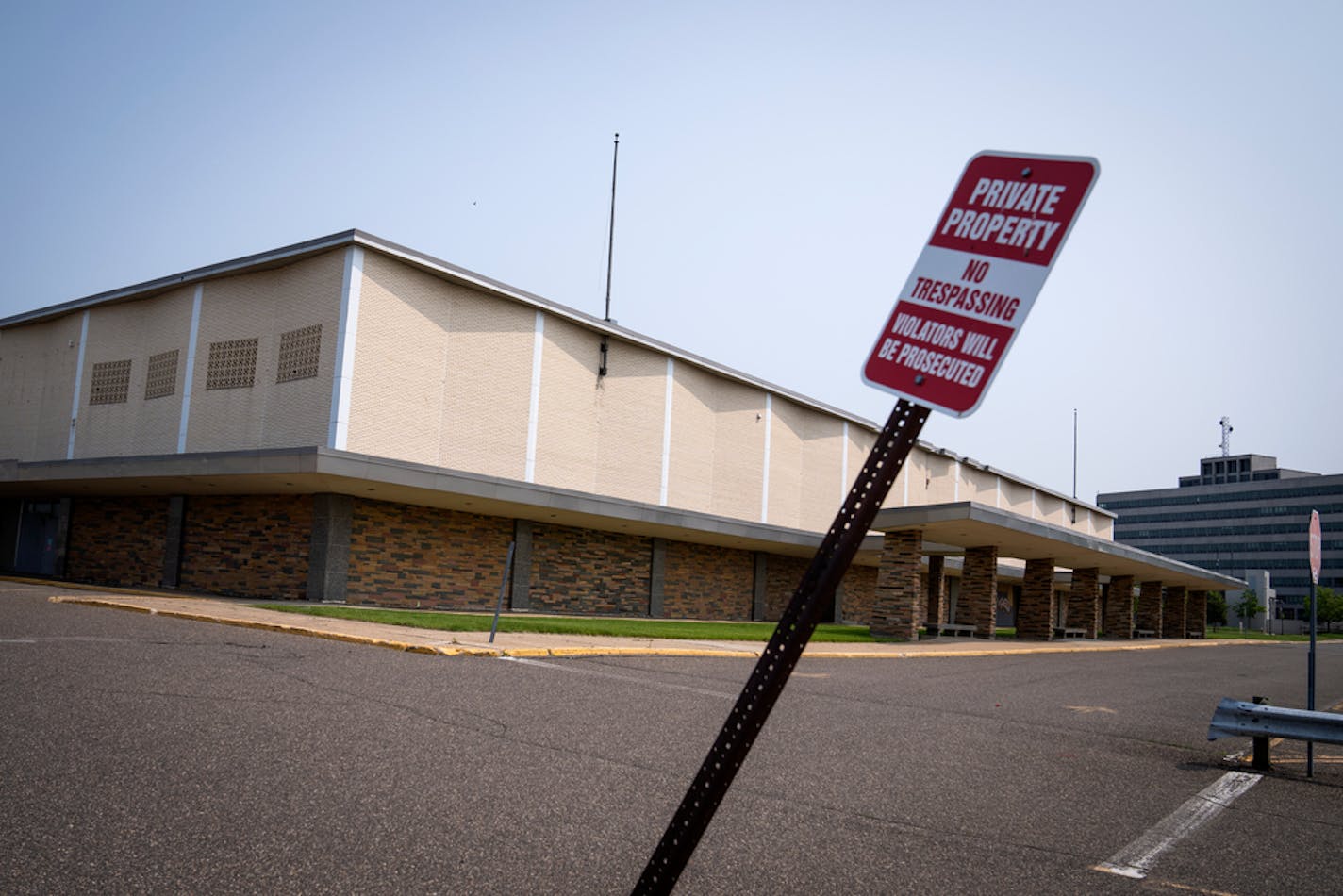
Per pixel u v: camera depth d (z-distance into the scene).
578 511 26.59
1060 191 2.28
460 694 9.71
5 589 19.33
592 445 30.62
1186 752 10.09
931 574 45.12
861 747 8.85
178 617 15.52
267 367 25.47
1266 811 7.40
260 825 5.10
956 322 2.37
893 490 45.59
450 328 26.23
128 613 15.52
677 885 4.69
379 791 5.91
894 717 11.03
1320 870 5.79
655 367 33.41
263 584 25.00
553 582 29.78
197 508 27.06
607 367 31.41
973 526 27.77
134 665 9.64
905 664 19.58
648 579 33.47
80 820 4.98
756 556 38.72
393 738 7.40
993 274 2.34
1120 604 48.81
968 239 2.40
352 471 20.98
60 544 30.91
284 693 8.81
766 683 2.43
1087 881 5.26
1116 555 36.50
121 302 30.53
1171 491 151.25
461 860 4.80
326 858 4.69
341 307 23.67
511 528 28.42
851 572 42.88
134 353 29.86
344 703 8.63
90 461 25.28
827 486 42.69
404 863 4.70
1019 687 16.02
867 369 2.51
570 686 11.11
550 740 7.82
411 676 10.64
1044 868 5.45
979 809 6.75
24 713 7.16
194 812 5.24
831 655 20.14
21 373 34.12
